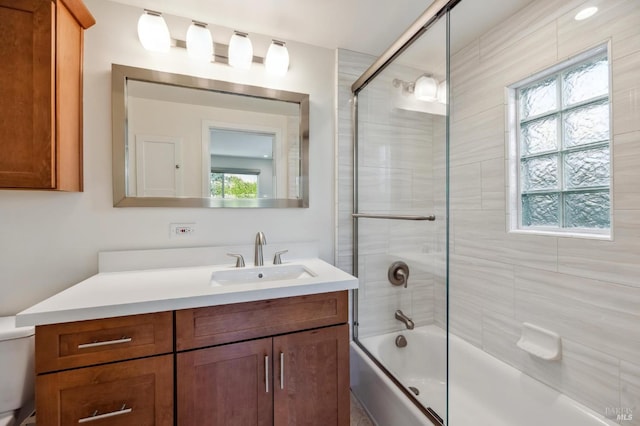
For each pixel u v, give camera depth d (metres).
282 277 1.51
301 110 1.75
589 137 1.25
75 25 1.26
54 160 1.10
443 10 1.36
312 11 1.50
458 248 1.88
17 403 1.02
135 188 1.43
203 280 1.23
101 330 0.91
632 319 1.05
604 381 1.13
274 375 1.11
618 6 1.08
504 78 1.56
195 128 1.54
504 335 1.56
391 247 1.76
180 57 1.51
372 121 1.83
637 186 1.04
